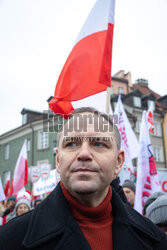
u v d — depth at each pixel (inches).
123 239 44.4
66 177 42.8
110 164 43.5
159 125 985.5
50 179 224.1
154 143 952.3
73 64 94.9
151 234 48.1
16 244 40.7
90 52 95.7
